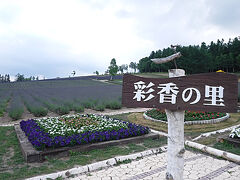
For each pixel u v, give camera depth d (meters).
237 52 39.38
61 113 11.21
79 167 3.73
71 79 45.75
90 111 12.17
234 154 4.23
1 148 5.05
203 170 3.76
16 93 19.66
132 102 2.42
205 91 2.00
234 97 1.86
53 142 4.46
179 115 2.18
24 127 6.27
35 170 3.73
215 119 7.72
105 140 5.21
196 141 5.57
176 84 2.14
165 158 4.36
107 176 3.52
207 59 33.09
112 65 44.56
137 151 4.79
